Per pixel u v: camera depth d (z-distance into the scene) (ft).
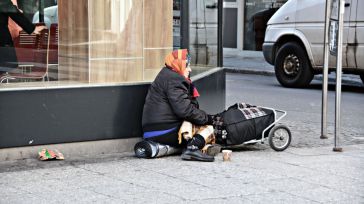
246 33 153.38
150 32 58.29
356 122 75.15
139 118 54.70
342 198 42.42
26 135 50.55
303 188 44.55
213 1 67.21
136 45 57.00
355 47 94.94
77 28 54.65
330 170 49.65
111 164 50.24
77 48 54.54
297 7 103.04
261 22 150.00
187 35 62.69
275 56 107.34
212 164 50.70
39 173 47.24
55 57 53.98
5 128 49.85
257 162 51.70
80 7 54.49
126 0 56.34
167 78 51.96
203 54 65.72
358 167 50.85
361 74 99.09
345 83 113.50
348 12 95.25
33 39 53.62
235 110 55.06
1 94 49.47
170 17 60.03
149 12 58.23
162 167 49.44
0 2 52.95
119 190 43.19
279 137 56.08
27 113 50.39
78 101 52.06
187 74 52.80
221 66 69.36
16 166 49.08
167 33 59.67
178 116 51.93
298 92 99.35
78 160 51.39
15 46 52.90
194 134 52.34
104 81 55.21
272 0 147.33
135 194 42.32
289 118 76.69
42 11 54.44
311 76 103.40
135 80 56.54
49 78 53.72
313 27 100.73
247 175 47.57
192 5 63.31
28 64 53.16
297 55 103.40
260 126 54.95
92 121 52.80
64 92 51.44
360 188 44.86
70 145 52.29
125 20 56.39
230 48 155.53
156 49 58.70
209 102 64.64
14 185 44.14
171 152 53.11
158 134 52.19
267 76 122.52
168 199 41.34
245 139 54.75
